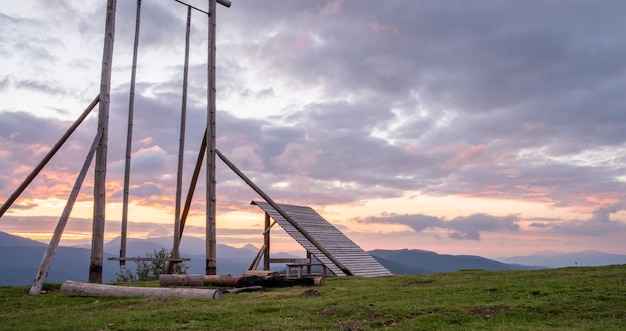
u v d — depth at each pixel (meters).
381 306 14.60
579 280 19.22
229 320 13.18
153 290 17.73
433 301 15.70
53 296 18.47
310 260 28.62
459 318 13.11
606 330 11.55
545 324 12.52
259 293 18.77
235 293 18.95
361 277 26.52
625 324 12.34
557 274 22.48
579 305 14.28
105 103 23.78
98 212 23.19
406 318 13.33
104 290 18.25
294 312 14.17
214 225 27.19
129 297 17.78
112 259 24.66
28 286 21.23
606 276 20.11
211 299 16.78
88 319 13.59
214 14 28.62
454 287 18.89
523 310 13.80
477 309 13.99
